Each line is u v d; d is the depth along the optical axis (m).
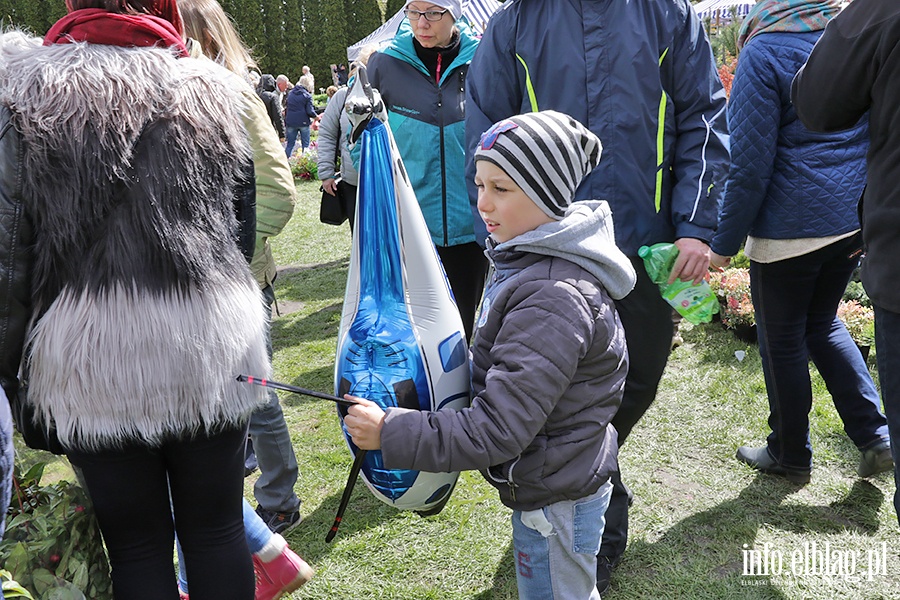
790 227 2.65
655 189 2.25
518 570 1.79
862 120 2.64
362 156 1.76
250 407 1.64
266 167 2.48
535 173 1.58
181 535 1.72
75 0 1.53
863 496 2.88
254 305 1.64
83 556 1.61
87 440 1.48
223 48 2.43
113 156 1.41
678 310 2.25
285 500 2.82
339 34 41.78
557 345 1.52
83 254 1.43
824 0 2.54
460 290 3.42
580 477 1.65
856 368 2.85
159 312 1.44
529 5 2.29
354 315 1.74
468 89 2.42
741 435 3.38
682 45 2.24
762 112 2.55
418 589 2.49
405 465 1.54
